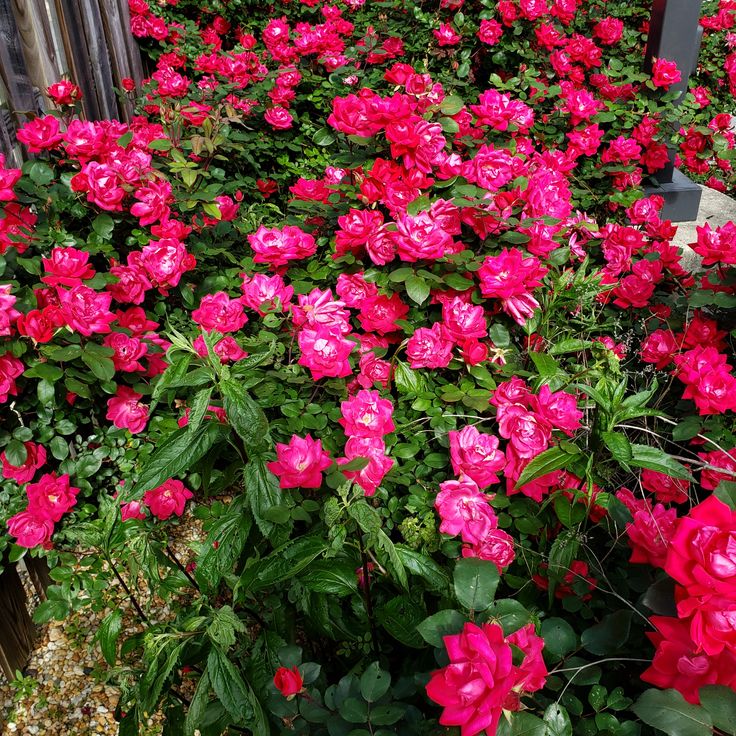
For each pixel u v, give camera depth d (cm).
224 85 233
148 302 156
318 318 116
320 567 89
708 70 384
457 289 120
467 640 64
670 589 68
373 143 130
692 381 123
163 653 92
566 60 247
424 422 121
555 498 106
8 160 184
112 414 137
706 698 62
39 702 130
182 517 156
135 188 145
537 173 145
